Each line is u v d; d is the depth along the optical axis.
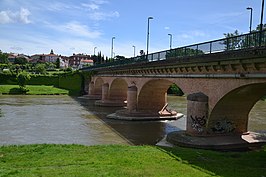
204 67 28.00
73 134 35.62
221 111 28.50
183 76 33.06
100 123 44.19
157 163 17.05
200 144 26.56
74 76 113.69
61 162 17.05
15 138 32.75
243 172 15.67
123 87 74.31
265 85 23.66
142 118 47.62
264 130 36.81
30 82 118.44
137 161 17.34
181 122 46.47
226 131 29.34
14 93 98.12
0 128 38.47
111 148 22.12
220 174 15.09
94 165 16.28
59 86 116.69
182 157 19.02
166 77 37.84
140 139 33.53
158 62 37.78
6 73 115.75
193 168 16.12
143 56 46.41
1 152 20.31
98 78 89.19
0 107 60.88
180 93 116.56
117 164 16.58
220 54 24.62
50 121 45.00
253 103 28.42
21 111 55.50
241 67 23.09
